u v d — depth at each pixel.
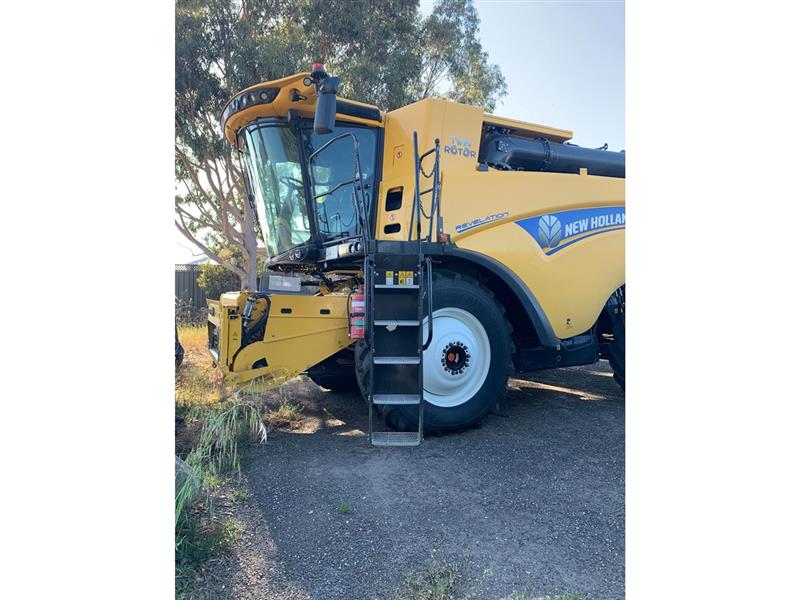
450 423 4.13
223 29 12.09
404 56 13.58
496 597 2.12
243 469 3.41
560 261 4.86
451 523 2.72
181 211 14.32
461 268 4.52
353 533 2.61
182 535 2.44
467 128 4.71
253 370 4.00
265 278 4.50
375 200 4.82
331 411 5.00
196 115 12.45
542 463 3.56
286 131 4.64
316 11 12.70
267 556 2.41
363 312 3.98
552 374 7.26
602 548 2.50
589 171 5.85
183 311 12.88
